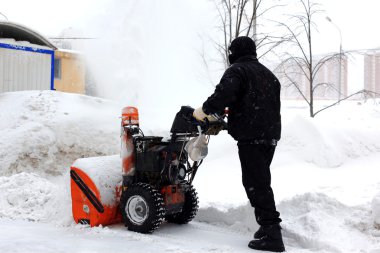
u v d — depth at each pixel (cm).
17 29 1177
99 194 429
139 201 418
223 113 396
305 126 854
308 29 1227
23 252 347
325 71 1515
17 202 498
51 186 523
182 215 462
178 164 433
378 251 343
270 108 381
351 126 897
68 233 413
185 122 404
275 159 803
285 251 365
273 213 371
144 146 427
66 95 947
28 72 1176
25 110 852
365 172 718
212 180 736
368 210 426
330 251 359
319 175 719
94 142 837
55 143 801
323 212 428
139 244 377
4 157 745
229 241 399
